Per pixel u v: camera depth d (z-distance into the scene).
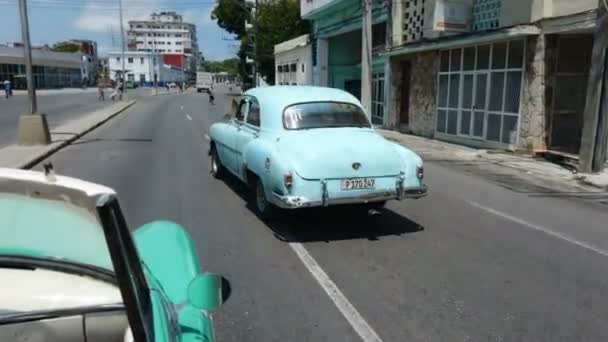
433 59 17.47
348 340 3.67
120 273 1.77
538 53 12.66
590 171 10.41
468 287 4.61
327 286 4.60
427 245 5.79
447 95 16.78
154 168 10.44
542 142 13.09
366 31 17.53
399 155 6.14
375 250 5.60
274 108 6.79
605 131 10.28
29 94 13.12
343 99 7.07
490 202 8.02
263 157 6.14
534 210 7.54
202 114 28.38
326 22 28.95
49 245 2.21
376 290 4.53
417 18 18.23
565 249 5.72
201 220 6.64
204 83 79.94
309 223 6.58
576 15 11.29
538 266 5.17
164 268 2.94
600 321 3.99
